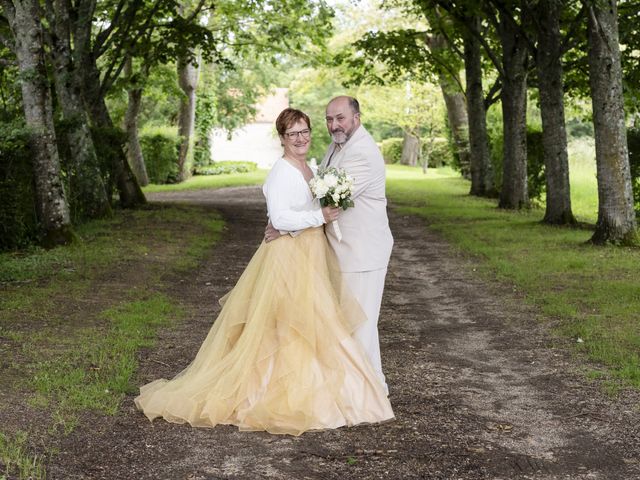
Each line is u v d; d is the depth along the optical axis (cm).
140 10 2255
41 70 1317
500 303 968
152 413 516
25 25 1303
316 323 518
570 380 634
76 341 716
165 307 891
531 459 463
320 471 438
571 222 1781
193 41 2134
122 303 909
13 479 404
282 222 521
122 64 2069
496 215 2050
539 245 1453
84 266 1152
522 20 1834
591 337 764
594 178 3198
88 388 560
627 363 659
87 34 1839
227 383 514
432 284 1136
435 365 691
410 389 611
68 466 432
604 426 522
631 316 845
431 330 838
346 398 516
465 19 2164
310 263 529
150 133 3969
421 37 2762
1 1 1327
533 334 800
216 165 4862
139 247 1377
